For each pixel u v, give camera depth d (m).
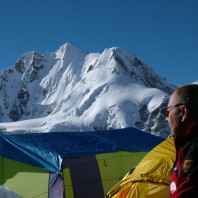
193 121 4.00
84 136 17.77
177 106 4.07
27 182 15.46
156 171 5.70
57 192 14.85
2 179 16.03
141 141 18.70
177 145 3.88
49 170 14.96
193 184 3.42
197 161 3.47
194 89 4.09
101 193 15.39
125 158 16.59
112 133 19.11
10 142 16.39
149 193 5.60
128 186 5.88
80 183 15.22
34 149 15.81
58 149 15.62
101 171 15.81
